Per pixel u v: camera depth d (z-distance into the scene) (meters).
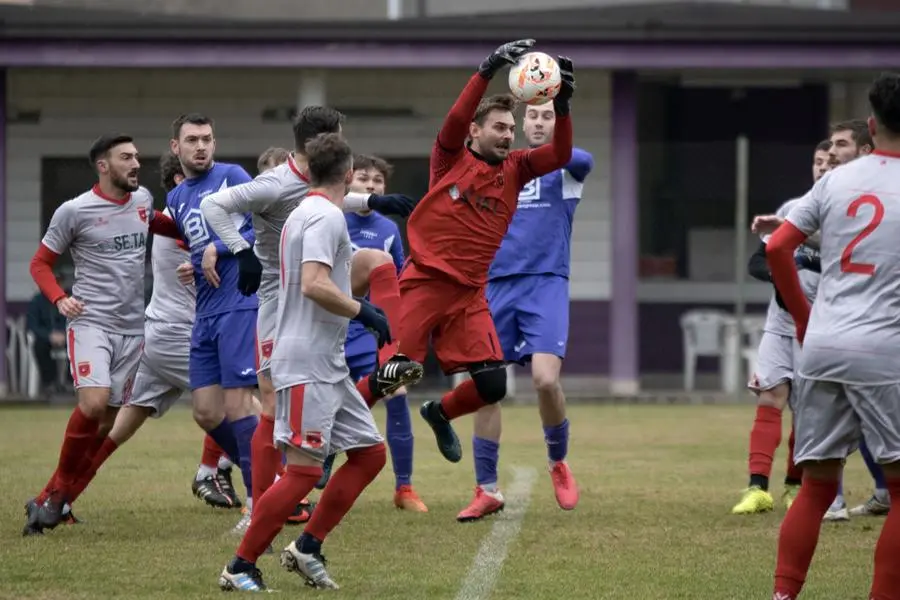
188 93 57.09
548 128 25.00
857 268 16.19
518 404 52.22
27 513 22.72
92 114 56.62
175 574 18.62
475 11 67.94
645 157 54.84
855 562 20.19
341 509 17.89
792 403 25.61
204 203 20.17
